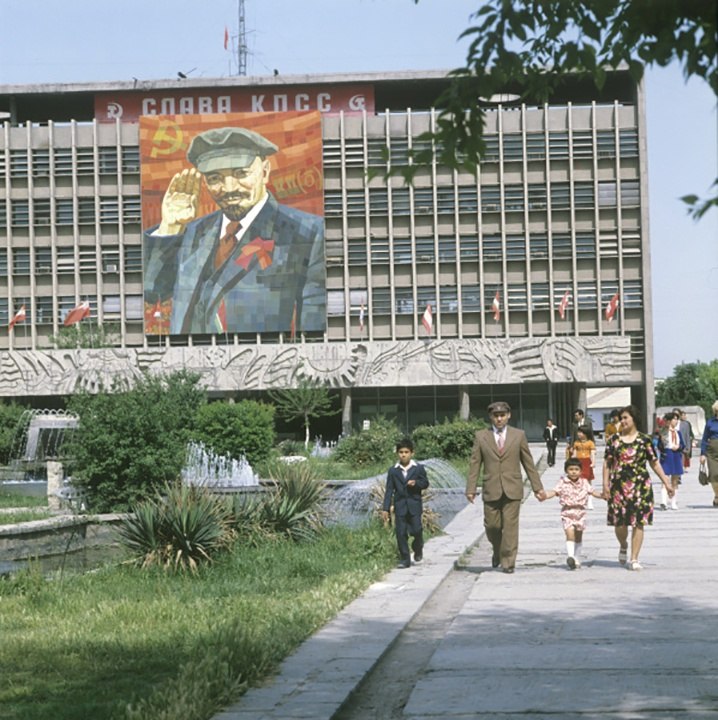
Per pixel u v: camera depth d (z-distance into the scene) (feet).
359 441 163.43
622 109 304.30
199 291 298.56
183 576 52.24
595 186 303.68
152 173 300.20
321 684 27.86
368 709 26.84
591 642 33.47
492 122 305.73
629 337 293.02
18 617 42.34
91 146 309.22
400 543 53.01
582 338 292.61
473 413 302.25
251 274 298.35
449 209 306.96
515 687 28.04
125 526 56.24
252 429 154.71
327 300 306.14
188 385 93.86
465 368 290.35
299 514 63.62
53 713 26.53
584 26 20.40
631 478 50.14
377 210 306.76
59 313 308.81
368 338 305.94
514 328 306.76
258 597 45.09
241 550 58.13
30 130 309.01
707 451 84.33
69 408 88.99
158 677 30.55
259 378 287.89
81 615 42.37
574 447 89.92
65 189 309.83
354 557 56.29
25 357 289.74
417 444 162.09
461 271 306.96
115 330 304.09
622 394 440.45
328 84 312.71
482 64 18.84
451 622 38.42
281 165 299.17
